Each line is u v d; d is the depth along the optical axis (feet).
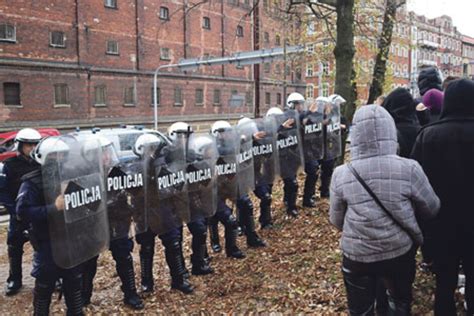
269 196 23.56
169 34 118.32
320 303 15.21
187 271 19.58
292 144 23.50
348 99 28.45
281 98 157.58
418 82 19.20
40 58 88.53
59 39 92.17
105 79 101.76
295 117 23.61
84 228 14.23
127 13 106.73
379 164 9.80
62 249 13.57
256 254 20.98
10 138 52.34
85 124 97.35
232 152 20.33
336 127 25.89
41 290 14.34
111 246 16.99
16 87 85.25
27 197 13.58
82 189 14.19
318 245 20.45
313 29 50.47
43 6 88.74
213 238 22.61
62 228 13.51
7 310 18.13
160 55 116.16
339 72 28.43
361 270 9.98
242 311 15.72
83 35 96.53
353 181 9.98
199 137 18.94
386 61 41.70
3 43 82.58
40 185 13.75
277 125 22.90
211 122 133.08
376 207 9.73
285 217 25.08
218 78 134.21
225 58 72.02
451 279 11.26
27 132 18.65
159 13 115.34
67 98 93.81
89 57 98.22
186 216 18.29
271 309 15.48
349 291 10.34
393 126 10.05
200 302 17.10
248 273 19.01
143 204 16.93
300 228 23.25
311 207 25.89
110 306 17.65
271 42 140.46
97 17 99.66
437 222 11.12
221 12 134.10
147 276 18.53
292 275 17.89
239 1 140.36
